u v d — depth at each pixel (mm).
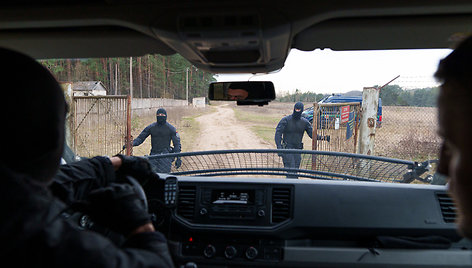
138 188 1292
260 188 1726
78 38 1265
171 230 1748
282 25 933
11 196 537
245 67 1277
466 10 974
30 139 586
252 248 1651
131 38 1241
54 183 1146
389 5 945
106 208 814
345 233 1669
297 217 1671
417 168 1793
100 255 629
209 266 1678
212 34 965
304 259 1608
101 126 7395
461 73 505
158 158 1986
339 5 929
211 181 1763
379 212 1663
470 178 496
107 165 1283
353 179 1889
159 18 966
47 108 611
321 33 1182
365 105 5074
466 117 497
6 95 564
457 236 1645
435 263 1549
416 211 1660
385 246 1588
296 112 5410
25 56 619
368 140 5133
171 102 36375
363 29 1135
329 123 5613
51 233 613
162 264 722
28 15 1060
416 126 4887
